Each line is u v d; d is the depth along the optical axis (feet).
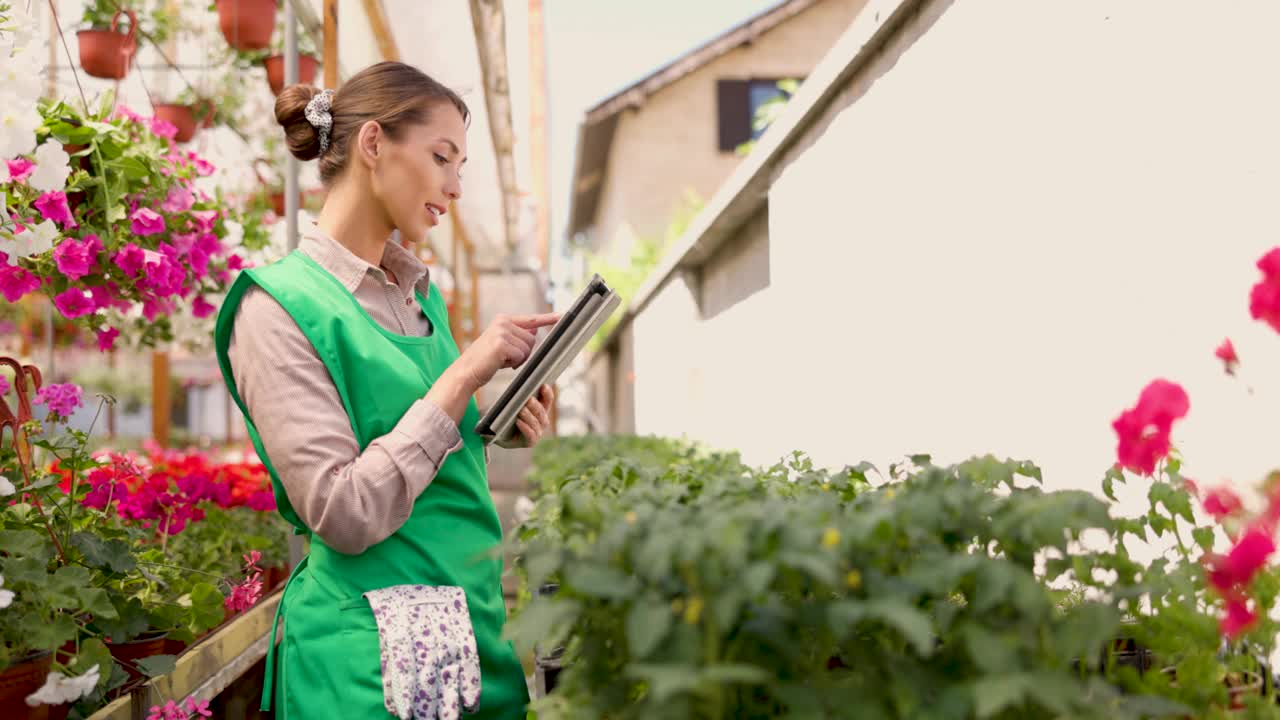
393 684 4.40
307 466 4.34
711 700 2.81
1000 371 7.30
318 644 4.62
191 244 8.68
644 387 35.29
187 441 44.96
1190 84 4.96
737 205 17.48
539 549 3.01
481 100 16.30
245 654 7.79
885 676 2.96
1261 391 4.48
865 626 3.51
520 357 4.86
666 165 47.55
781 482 6.15
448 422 4.56
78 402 6.68
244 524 10.21
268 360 4.47
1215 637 3.73
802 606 2.93
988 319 7.50
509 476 32.81
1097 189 5.89
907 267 9.34
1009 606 3.05
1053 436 6.49
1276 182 4.30
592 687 3.30
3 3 6.75
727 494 3.99
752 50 47.60
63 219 6.98
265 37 12.14
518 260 46.16
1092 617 2.93
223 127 14.40
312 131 5.11
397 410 4.71
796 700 2.77
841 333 11.72
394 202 4.96
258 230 12.32
